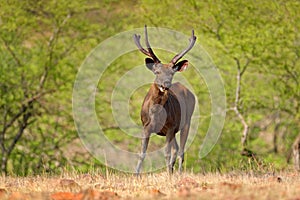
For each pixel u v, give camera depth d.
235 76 71.00
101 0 72.06
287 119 70.38
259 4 69.50
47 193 24.78
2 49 69.94
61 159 66.81
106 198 23.17
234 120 69.81
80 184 29.33
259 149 70.19
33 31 71.19
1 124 69.69
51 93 70.00
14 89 68.94
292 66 69.38
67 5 70.75
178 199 22.45
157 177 32.81
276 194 22.98
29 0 70.19
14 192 25.14
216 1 69.75
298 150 63.34
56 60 70.69
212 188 26.41
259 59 68.94
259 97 69.75
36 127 69.81
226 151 67.69
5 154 67.00
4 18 69.88
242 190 24.09
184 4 71.06
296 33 69.38
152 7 71.38
